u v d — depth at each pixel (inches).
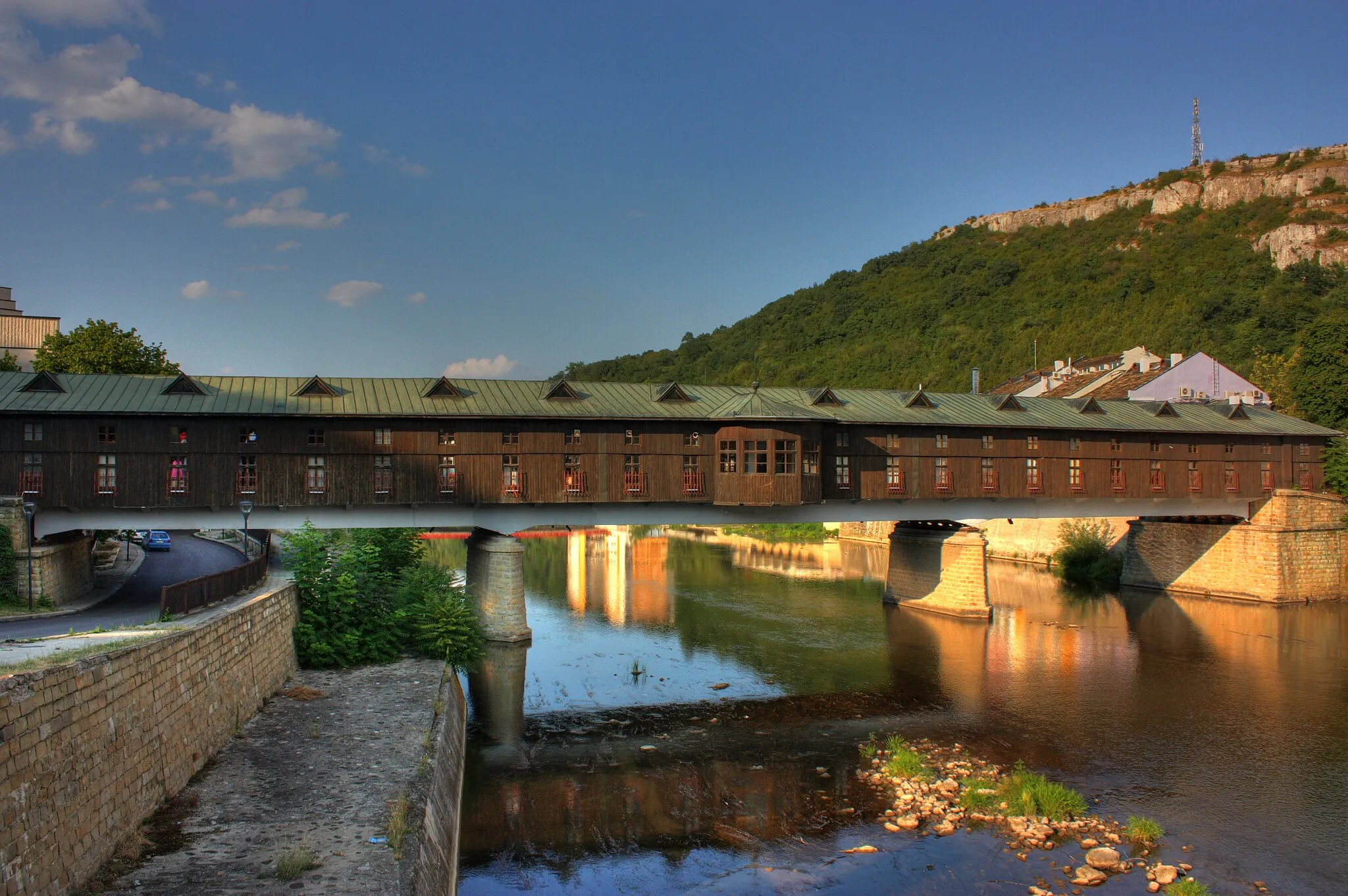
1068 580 2059.5
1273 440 1851.6
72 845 399.2
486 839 684.7
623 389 1432.1
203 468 1173.7
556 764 855.7
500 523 1327.5
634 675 1197.7
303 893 411.8
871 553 2751.0
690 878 627.2
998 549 2442.2
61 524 1137.4
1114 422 1711.4
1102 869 645.3
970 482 1566.2
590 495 1318.9
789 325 5851.4
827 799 775.7
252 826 495.5
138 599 1147.3
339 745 649.6
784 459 1337.4
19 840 352.8
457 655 965.8
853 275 6343.5
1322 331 2185.0
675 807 756.0
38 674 378.6
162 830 482.3
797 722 999.6
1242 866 653.9
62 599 1124.5
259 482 1193.4
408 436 1254.9
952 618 1615.4
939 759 879.7
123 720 467.5
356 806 532.4
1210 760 877.2
